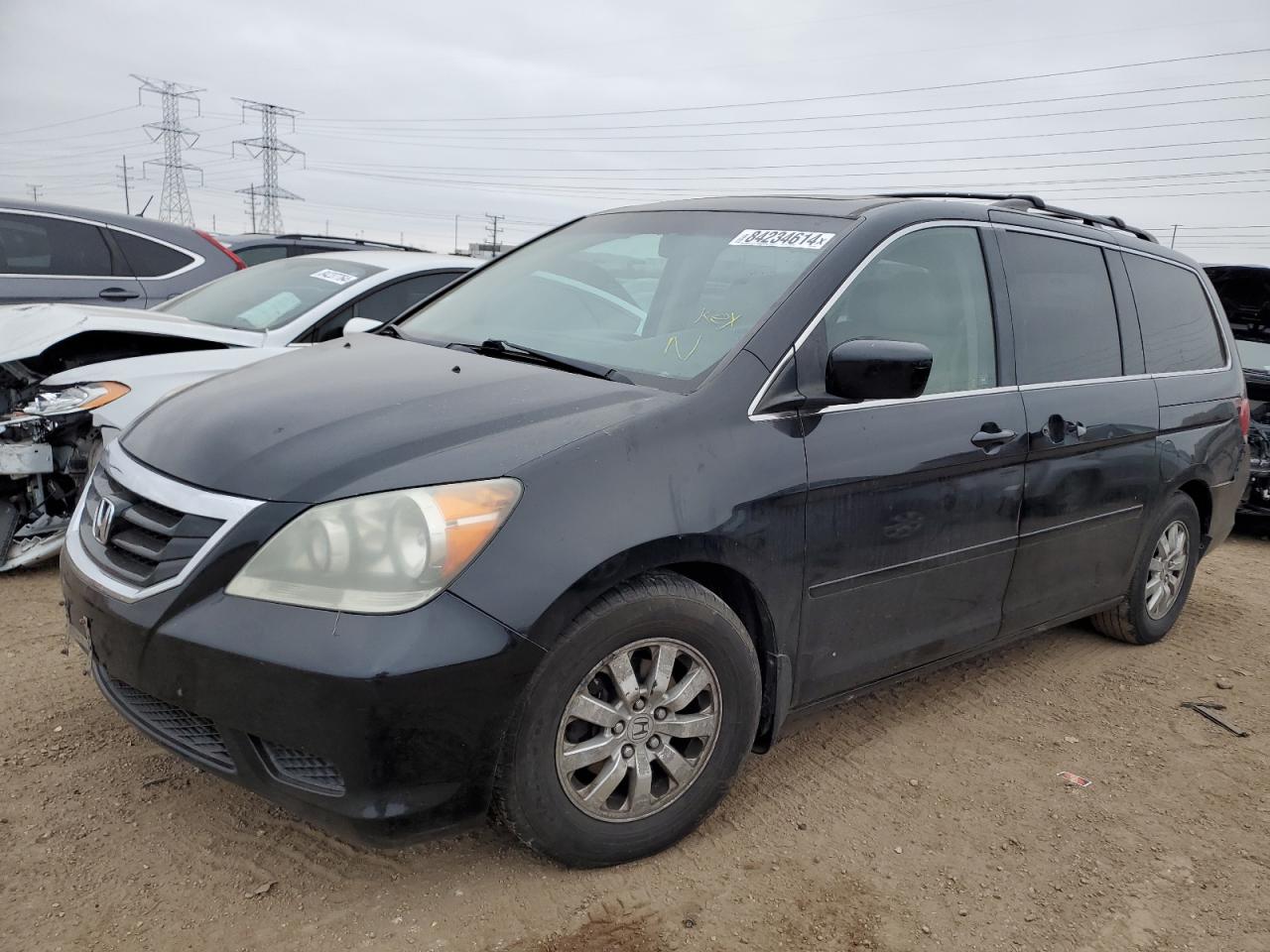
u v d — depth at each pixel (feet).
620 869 8.40
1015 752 11.27
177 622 7.20
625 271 11.12
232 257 26.16
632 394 8.61
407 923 7.56
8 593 14.37
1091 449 12.25
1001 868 8.95
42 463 14.62
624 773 8.11
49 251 23.24
